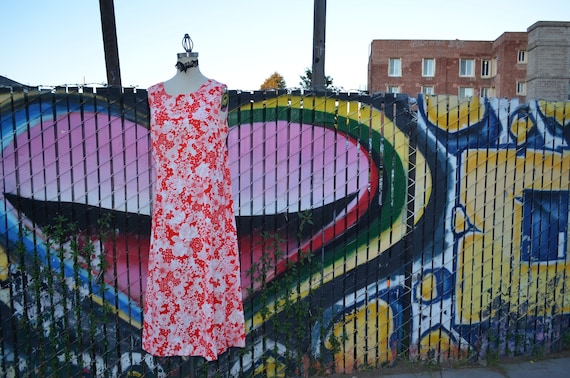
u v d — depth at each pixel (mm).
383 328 3543
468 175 3535
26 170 3164
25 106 3131
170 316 2541
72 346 3277
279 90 3279
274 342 3438
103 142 3197
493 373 3494
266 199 3334
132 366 3336
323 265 3432
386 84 31312
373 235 3459
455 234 3557
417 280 3547
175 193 2480
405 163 3441
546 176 3650
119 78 4062
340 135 3357
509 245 3650
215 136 2500
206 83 2518
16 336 3234
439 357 3633
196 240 2486
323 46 4047
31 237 3195
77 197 3207
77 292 3246
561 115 3629
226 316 2678
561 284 3771
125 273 3279
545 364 3633
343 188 3395
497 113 3533
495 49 30984
